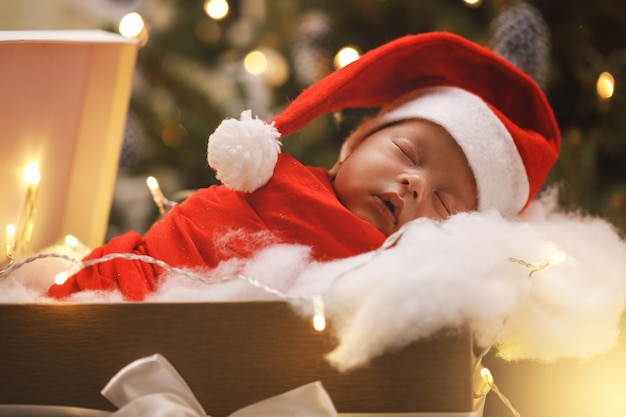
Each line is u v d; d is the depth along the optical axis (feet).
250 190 2.95
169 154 5.84
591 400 2.76
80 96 3.64
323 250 2.84
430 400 2.19
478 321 2.22
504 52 4.67
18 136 3.27
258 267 2.61
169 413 2.15
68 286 2.77
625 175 5.45
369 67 3.35
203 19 6.43
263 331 2.26
